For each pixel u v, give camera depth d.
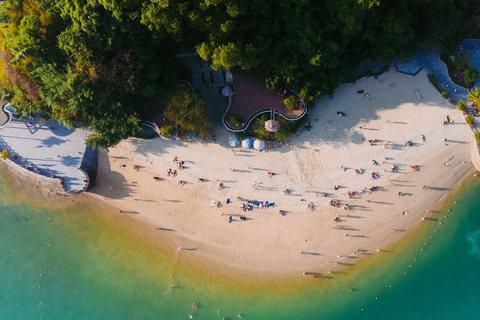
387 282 40.56
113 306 41.53
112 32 30.84
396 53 38.47
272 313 40.66
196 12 29.67
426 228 40.81
